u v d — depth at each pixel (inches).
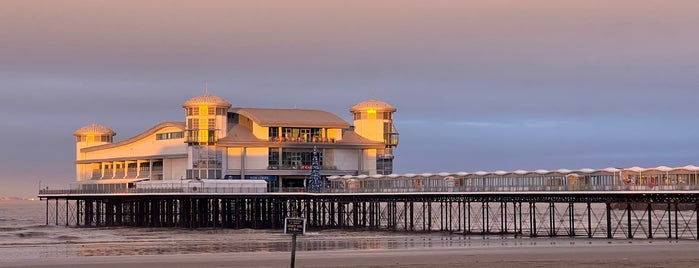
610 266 3929.6
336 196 6747.1
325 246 5231.3
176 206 7436.0
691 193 5270.7
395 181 6801.2
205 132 7490.2
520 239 5644.7
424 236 6038.4
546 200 5880.9
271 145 7613.2
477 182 6254.9
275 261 4298.7
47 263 4357.8
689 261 4097.0
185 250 5054.1
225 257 4522.6
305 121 7731.3
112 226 7613.2
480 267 3949.3
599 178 5625.0
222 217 7199.8
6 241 5935.0
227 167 7559.1
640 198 5570.9
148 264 4259.4
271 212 7293.3
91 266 4220.0
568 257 4367.6
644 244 5059.1
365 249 4965.6
